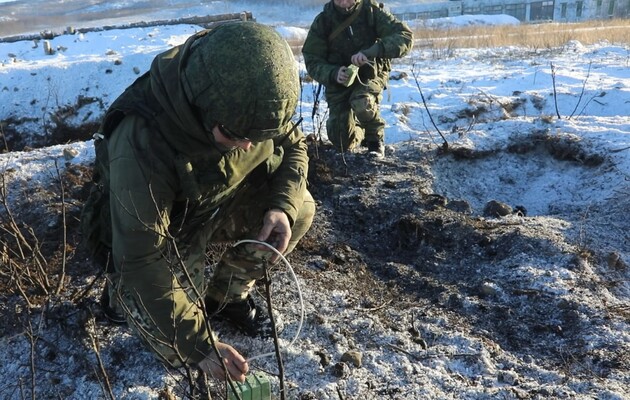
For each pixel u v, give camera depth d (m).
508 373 2.69
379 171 4.72
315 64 4.68
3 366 2.73
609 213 4.17
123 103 2.00
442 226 3.95
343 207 4.23
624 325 3.03
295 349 2.78
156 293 1.98
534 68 9.75
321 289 3.23
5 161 4.65
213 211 2.31
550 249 3.65
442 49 13.25
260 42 1.85
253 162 2.25
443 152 4.94
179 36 13.37
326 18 4.67
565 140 4.95
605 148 4.76
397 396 2.57
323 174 4.64
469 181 4.85
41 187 4.29
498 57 11.81
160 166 1.95
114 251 2.00
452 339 2.93
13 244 3.66
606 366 2.77
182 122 1.93
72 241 3.69
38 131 8.77
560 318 3.13
